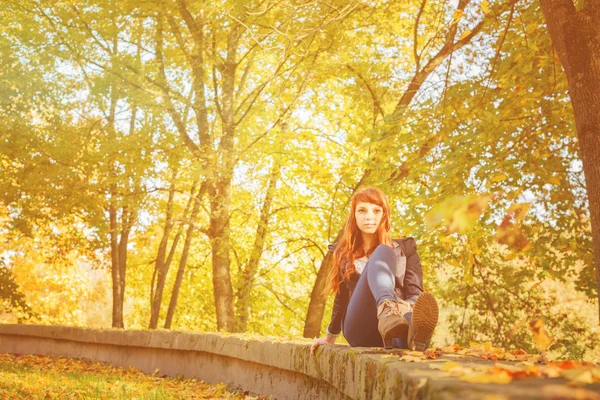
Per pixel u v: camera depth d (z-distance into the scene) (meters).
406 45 16.20
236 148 15.44
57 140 16.88
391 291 3.45
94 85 15.78
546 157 9.65
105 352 12.52
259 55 15.63
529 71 9.02
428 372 1.93
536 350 14.53
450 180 8.58
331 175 15.83
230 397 6.49
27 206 18.36
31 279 30.14
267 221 19.66
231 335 7.67
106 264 21.64
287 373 5.34
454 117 10.01
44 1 15.66
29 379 7.60
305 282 23.27
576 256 10.74
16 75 17.44
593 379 1.55
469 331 15.76
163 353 10.16
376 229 4.07
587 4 5.37
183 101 15.57
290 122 19.16
